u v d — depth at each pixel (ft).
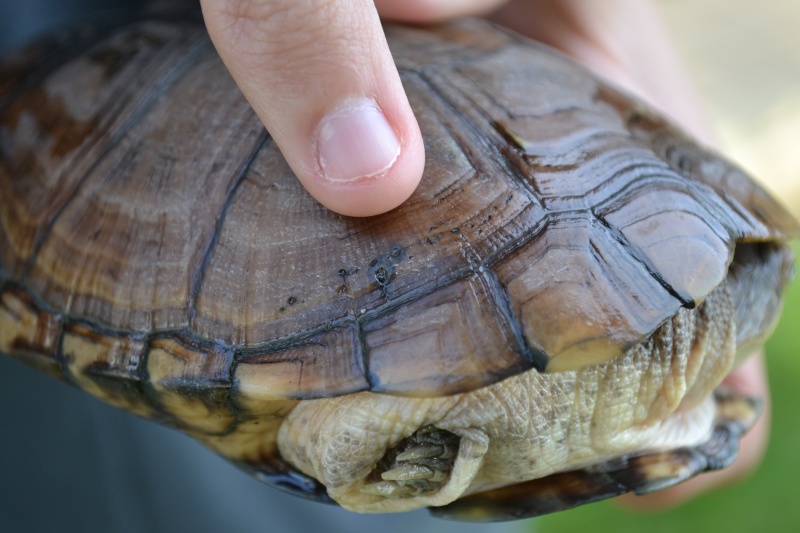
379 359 0.69
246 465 0.78
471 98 0.76
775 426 1.49
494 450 0.74
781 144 1.98
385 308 0.70
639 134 0.79
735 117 2.09
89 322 0.77
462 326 0.69
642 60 1.07
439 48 0.80
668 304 0.69
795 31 2.37
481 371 0.68
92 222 0.78
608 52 1.05
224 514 0.95
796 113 2.06
